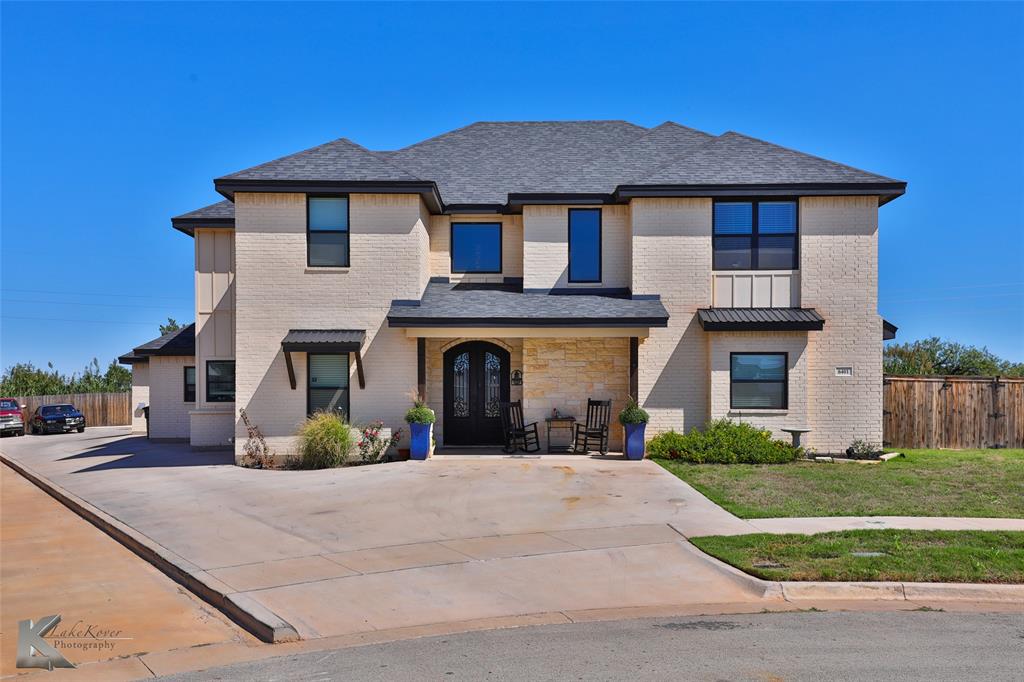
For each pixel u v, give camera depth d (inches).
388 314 699.4
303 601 321.1
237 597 323.0
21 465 857.5
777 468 639.1
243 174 716.7
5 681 249.1
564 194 745.6
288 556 390.3
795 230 725.3
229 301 855.7
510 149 900.0
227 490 587.8
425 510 493.0
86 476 709.9
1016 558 355.9
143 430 1307.8
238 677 245.9
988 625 284.7
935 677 230.7
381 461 707.4
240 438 716.7
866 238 719.7
